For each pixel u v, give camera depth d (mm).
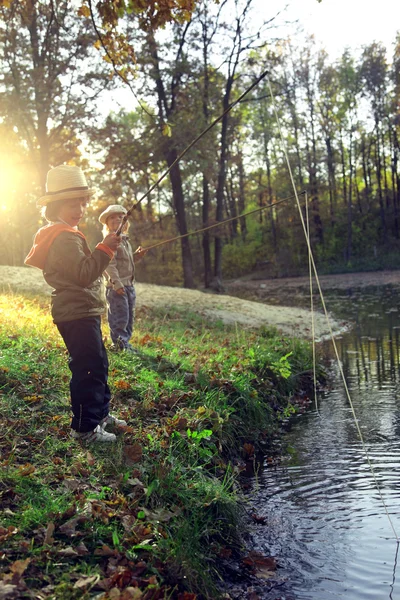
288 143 50094
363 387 8227
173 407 5531
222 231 33250
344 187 53406
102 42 5906
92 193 4348
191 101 28531
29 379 5332
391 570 3486
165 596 2904
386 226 51969
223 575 3447
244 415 6098
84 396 4312
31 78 22906
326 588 3324
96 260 4086
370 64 47625
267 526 4070
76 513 3395
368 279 37219
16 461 3934
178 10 5762
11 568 2828
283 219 52156
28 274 15945
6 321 7465
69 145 26219
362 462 5234
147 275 48219
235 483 4746
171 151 28234
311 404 7430
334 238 50688
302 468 5148
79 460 4059
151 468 4121
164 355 7250
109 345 7039
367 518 4145
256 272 50938
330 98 48125
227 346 9359
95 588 2852
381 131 50938
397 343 11922
